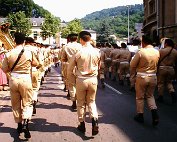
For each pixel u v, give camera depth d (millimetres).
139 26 32219
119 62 15875
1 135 6773
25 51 6531
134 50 14812
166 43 10070
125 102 10398
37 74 8711
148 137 6531
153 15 28562
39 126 7418
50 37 102188
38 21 115562
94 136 6613
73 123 7668
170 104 9984
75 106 9359
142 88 7461
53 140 6375
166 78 10180
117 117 8266
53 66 32000
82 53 6547
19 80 6477
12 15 92000
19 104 6770
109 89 13523
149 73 7344
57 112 8906
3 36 12641
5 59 6492
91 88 6582
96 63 6652
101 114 8609
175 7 22297
